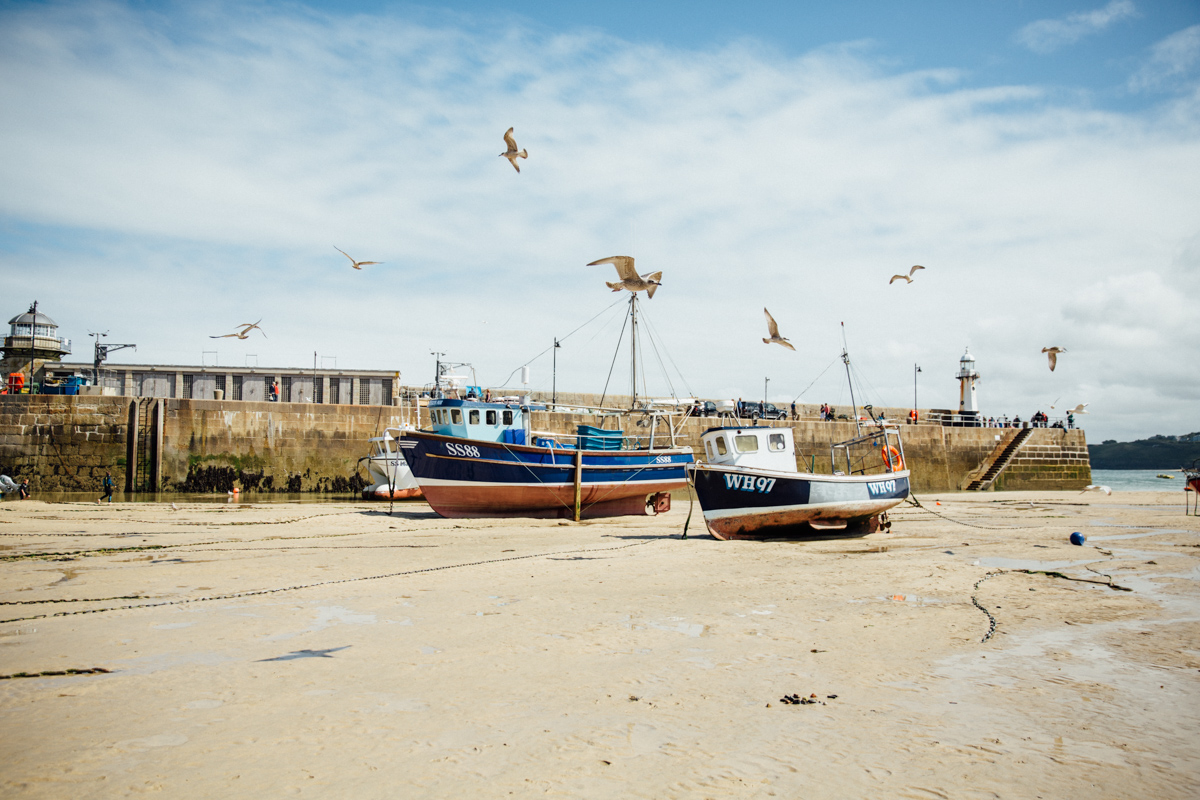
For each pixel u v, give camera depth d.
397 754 4.85
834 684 6.39
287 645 7.67
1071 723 5.45
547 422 38.16
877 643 7.75
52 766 4.64
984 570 12.60
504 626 8.51
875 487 18.14
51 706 5.77
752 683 6.40
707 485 17.52
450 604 9.80
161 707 5.75
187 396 37.44
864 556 14.55
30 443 32.09
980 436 47.00
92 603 9.90
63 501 28.78
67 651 7.42
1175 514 25.02
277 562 13.84
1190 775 4.55
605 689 6.22
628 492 26.02
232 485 33.47
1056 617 8.98
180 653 7.35
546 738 5.14
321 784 4.40
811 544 16.61
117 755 4.82
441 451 22.75
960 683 6.41
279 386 38.16
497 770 4.61
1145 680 6.50
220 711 5.67
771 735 5.20
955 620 8.81
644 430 40.03
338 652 7.38
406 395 39.28
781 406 47.38
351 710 5.70
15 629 8.38
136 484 32.56
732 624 8.61
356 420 35.16
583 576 12.12
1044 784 4.43
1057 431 48.16
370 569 12.92
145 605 9.73
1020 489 46.50
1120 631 8.28
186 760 4.74
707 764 4.71
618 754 4.86
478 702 5.89
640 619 8.87
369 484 34.66
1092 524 21.45
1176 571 12.54
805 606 9.64
